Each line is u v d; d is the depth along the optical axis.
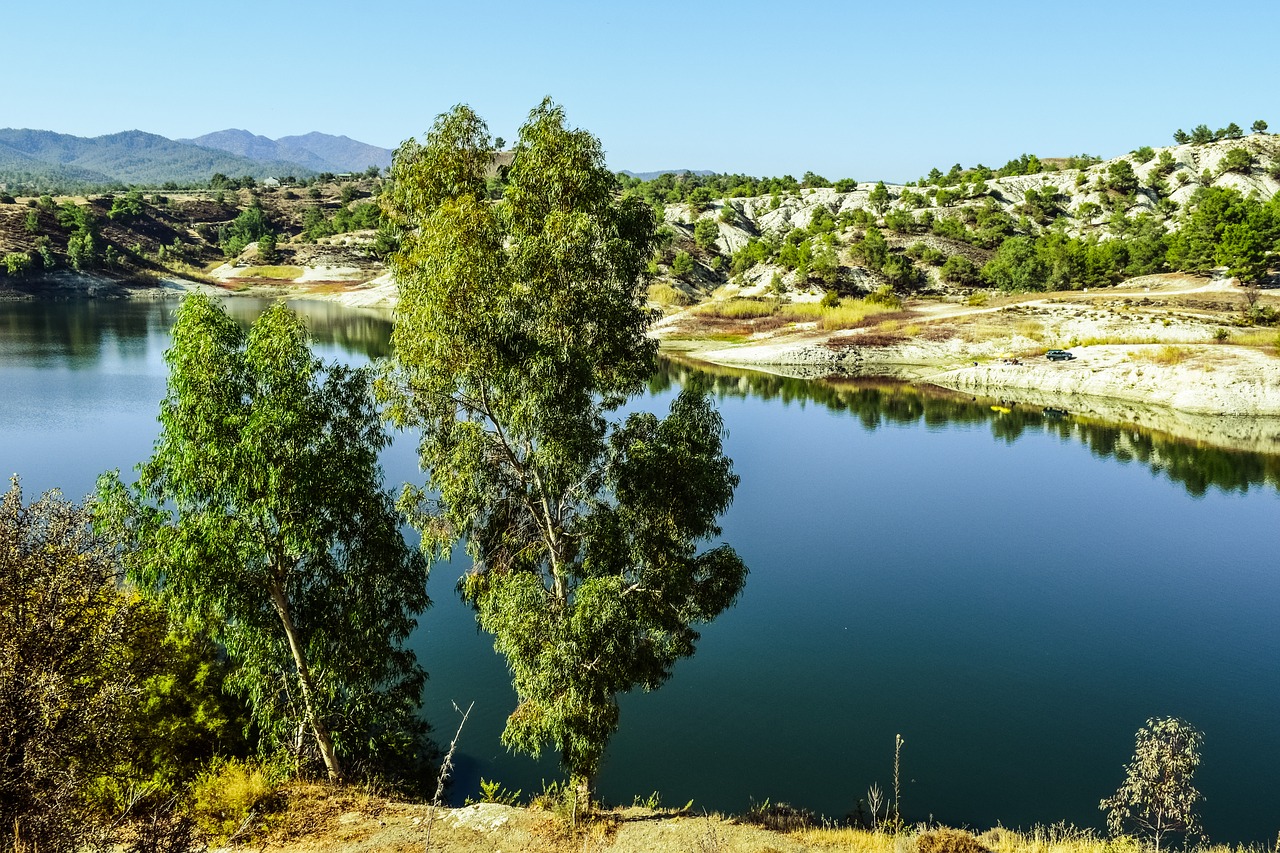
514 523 19.05
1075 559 37.09
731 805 19.53
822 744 22.30
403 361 17.64
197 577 16.55
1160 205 174.75
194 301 16.66
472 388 17.70
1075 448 57.94
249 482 16.50
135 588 17.44
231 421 16.50
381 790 18.81
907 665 26.88
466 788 20.52
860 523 42.09
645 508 17.75
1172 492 47.62
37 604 11.28
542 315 16.66
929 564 36.41
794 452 57.44
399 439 55.59
